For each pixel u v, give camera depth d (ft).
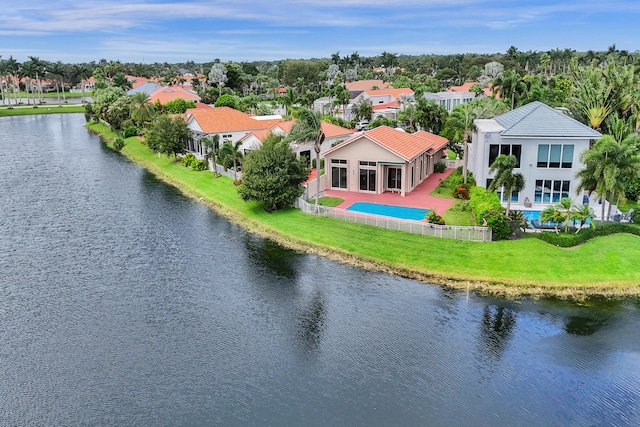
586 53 503.61
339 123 315.99
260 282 119.85
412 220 147.43
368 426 72.13
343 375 83.71
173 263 132.57
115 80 567.59
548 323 98.43
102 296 113.70
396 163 176.55
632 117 200.23
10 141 362.33
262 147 168.45
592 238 127.65
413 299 108.88
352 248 134.82
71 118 526.57
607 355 88.07
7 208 187.21
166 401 77.87
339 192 186.70
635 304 104.94
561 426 71.77
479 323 98.78
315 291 114.32
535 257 120.88
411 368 85.20
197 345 93.15
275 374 84.28
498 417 73.56
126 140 342.44
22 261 134.92
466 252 125.18
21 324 101.45
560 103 278.87
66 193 209.97
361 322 100.32
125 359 88.99
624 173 126.62
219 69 599.57
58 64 650.43
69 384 82.23
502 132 152.56
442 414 74.28
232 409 75.92
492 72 530.68
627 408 75.20
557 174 152.56
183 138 260.21
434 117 254.06
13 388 81.30
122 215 177.58
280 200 163.02
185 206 189.06
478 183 165.68
